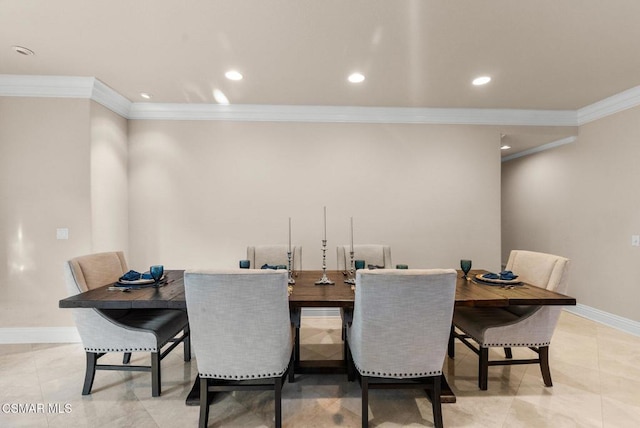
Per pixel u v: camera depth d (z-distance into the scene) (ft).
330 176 11.53
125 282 6.81
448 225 11.71
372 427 5.61
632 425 5.67
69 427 5.59
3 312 9.14
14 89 9.00
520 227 15.64
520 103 10.99
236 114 11.27
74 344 9.09
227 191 11.39
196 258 11.37
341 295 6.13
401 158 11.60
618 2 5.66
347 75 8.79
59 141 9.17
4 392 6.67
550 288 6.82
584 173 11.76
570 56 7.68
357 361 5.58
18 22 6.35
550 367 7.79
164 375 7.41
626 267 10.18
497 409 6.13
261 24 6.43
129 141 11.12
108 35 6.84
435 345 5.37
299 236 11.54
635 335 9.84
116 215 10.50
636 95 9.70
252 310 5.06
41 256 9.18
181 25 6.48
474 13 6.05
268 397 6.59
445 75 8.75
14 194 9.11
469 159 11.68
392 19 6.25
